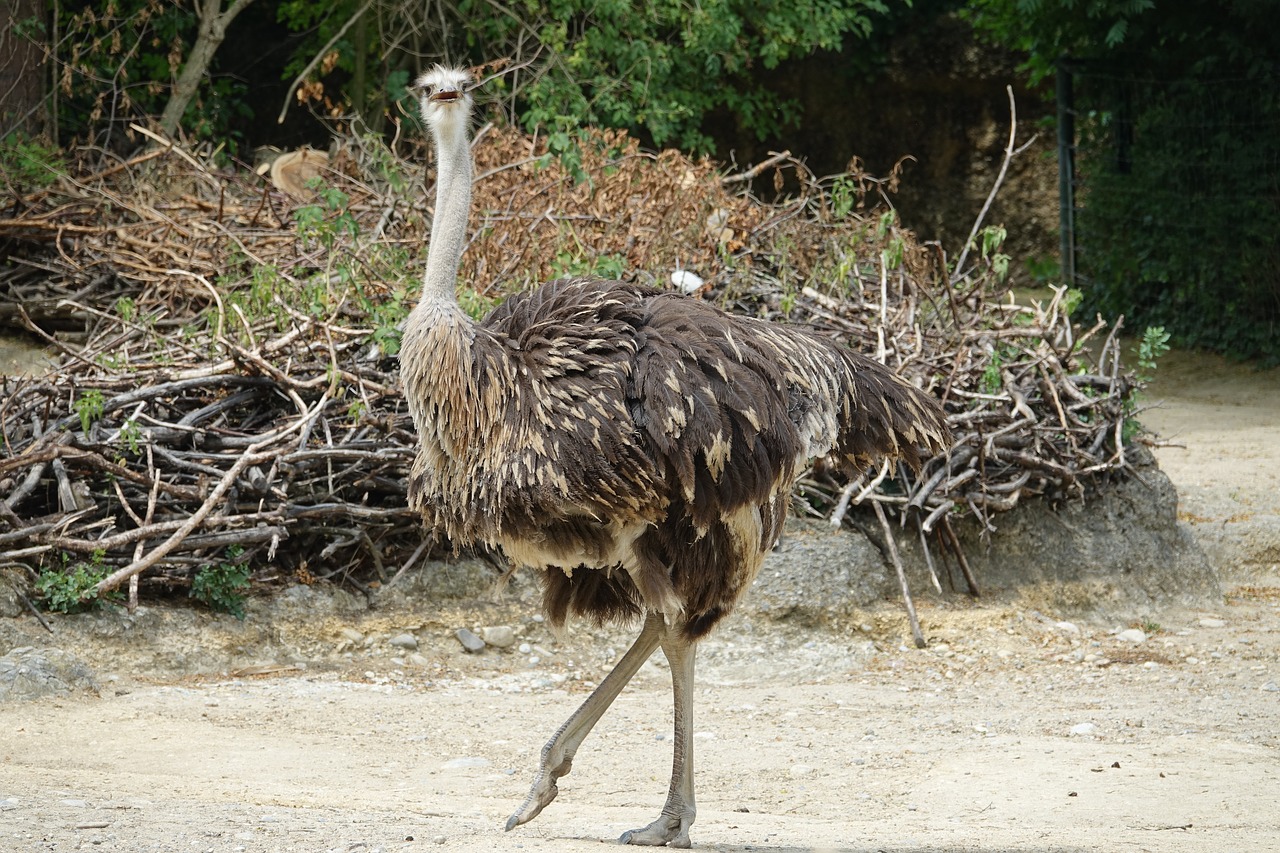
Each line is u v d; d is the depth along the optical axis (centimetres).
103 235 2016
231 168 2358
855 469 955
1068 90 3350
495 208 1803
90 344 1658
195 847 726
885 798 1017
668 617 852
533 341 843
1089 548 1642
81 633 1265
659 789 1050
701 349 838
